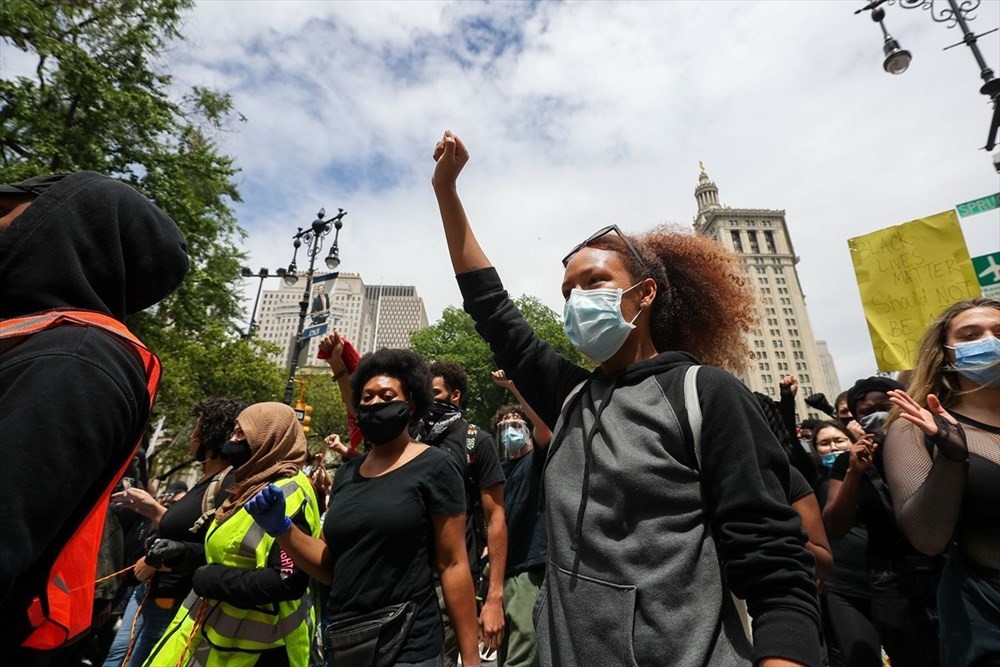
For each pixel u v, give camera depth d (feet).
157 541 8.82
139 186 42.50
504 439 13.12
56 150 36.63
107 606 12.93
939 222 16.33
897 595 9.56
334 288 41.55
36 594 2.98
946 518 6.07
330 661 6.43
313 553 7.01
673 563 3.45
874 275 16.98
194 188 46.52
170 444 54.85
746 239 262.47
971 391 6.98
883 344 16.38
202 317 50.90
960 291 15.64
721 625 3.37
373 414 7.66
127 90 40.81
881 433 10.48
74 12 38.50
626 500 3.74
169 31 42.96
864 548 10.72
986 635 5.60
